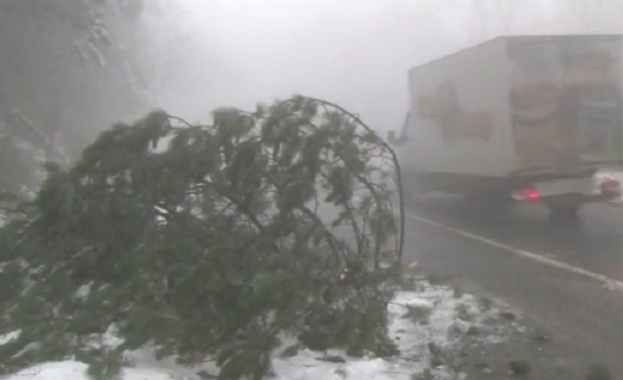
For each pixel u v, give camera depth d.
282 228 8.08
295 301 7.23
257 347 6.86
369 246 8.65
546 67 18.53
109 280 8.14
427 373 7.37
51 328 7.32
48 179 8.37
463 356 8.07
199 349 7.27
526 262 13.65
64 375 6.74
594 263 13.27
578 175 18.56
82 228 8.21
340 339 7.57
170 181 8.03
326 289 7.66
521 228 18.23
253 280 7.18
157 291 7.48
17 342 7.27
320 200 8.47
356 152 8.63
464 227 18.89
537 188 18.58
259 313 7.18
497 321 9.42
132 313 7.12
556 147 18.58
